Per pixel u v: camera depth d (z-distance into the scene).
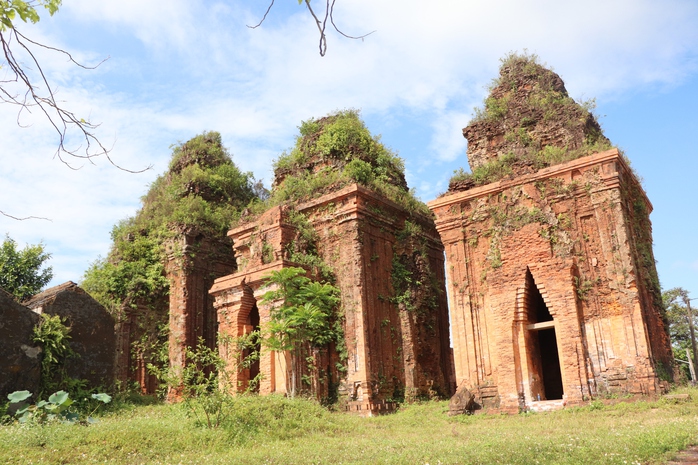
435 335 23.00
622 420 13.23
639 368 15.73
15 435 11.71
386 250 22.78
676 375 17.77
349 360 20.41
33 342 16.62
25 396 14.78
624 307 16.31
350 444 12.02
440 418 17.55
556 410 16.28
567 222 17.62
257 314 24.00
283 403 16.06
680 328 40.75
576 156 18.23
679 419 12.04
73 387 17.23
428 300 23.11
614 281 16.62
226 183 32.00
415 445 11.62
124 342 26.22
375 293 21.59
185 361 25.33
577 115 20.19
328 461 9.97
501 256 18.44
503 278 18.22
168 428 13.03
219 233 28.67
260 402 15.60
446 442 11.63
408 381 21.36
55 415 13.95
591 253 17.16
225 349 22.02
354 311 20.75
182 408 14.87
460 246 19.38
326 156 25.25
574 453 8.80
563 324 16.95
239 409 14.72
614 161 17.30
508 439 11.05
